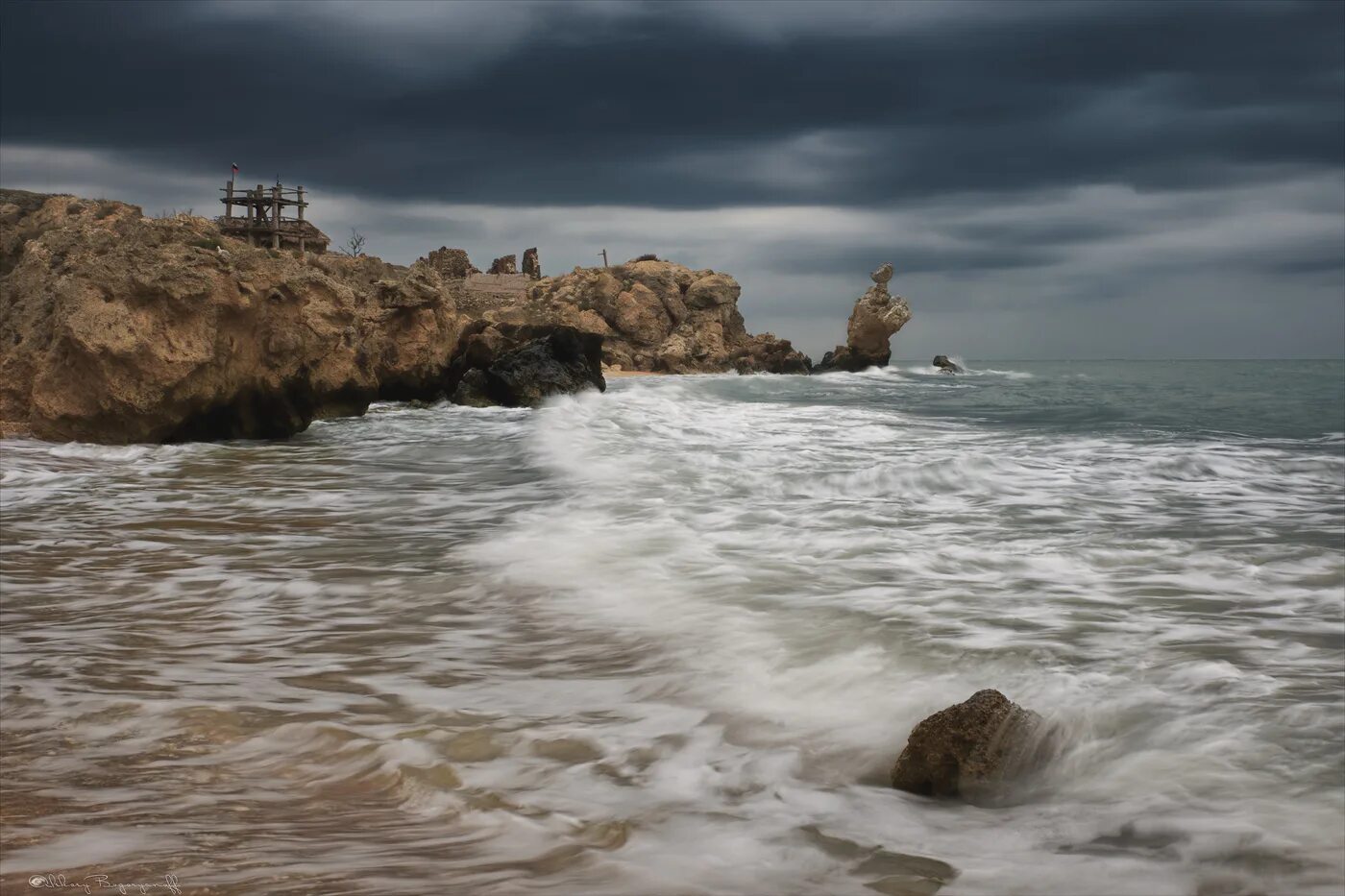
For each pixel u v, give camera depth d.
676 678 5.46
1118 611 6.71
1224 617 6.57
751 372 76.69
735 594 7.20
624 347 76.12
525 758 4.34
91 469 15.30
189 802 3.82
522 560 8.49
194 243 20.28
